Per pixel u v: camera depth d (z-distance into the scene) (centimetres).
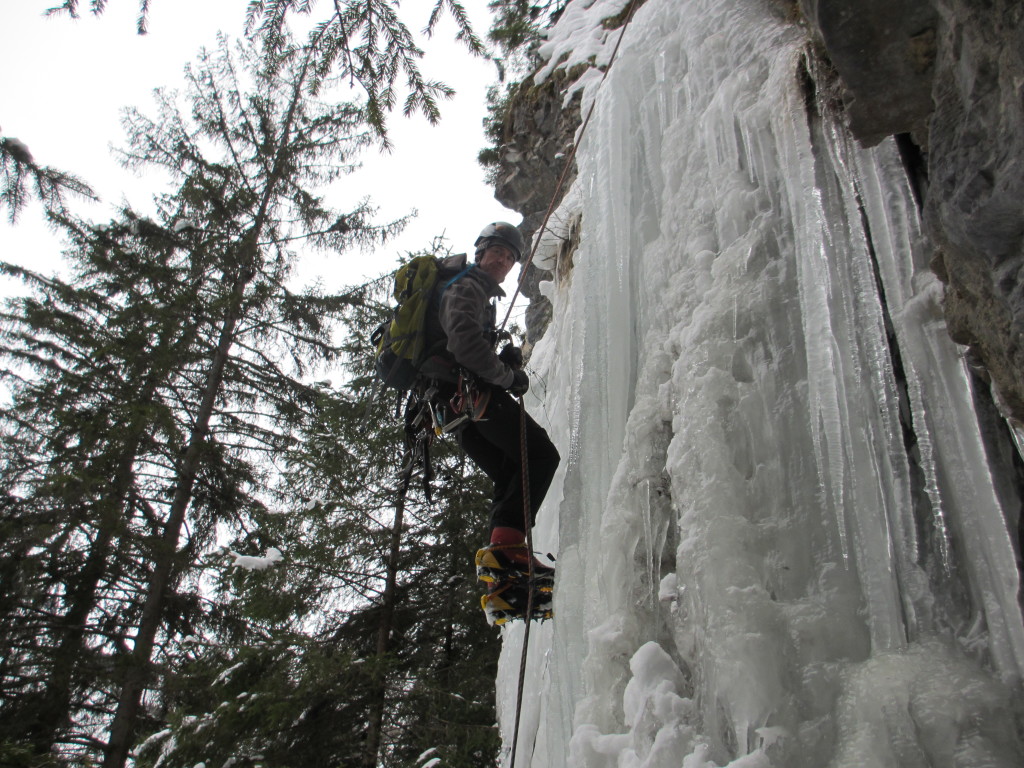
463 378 279
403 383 305
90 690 890
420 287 288
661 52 395
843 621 202
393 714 768
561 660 287
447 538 893
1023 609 175
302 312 1099
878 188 231
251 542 941
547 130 612
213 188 1145
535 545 449
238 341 1088
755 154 299
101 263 1104
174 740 670
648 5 442
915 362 210
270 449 1059
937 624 192
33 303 1079
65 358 1121
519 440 286
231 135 1221
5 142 380
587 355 348
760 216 286
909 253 220
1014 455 187
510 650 499
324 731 738
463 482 900
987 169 147
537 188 640
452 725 700
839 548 215
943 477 201
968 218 155
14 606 862
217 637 934
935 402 204
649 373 311
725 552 224
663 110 384
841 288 240
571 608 291
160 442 970
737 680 199
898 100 192
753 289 270
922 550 204
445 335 289
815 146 265
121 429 912
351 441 880
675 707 223
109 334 1080
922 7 164
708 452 246
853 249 242
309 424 1070
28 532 867
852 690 187
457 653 876
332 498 855
